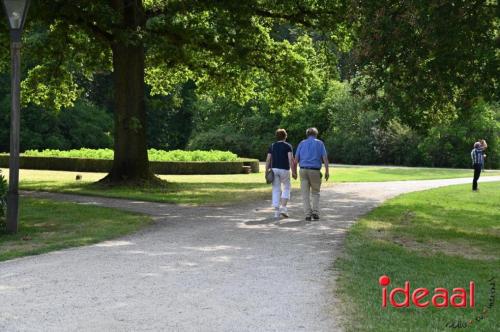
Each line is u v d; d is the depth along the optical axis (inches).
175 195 656.4
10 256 293.7
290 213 502.9
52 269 266.1
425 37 396.5
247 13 681.0
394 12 414.3
